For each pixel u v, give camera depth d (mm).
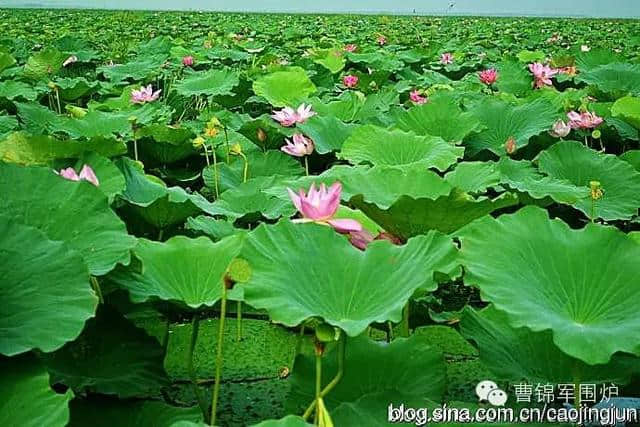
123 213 3121
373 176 3162
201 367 2881
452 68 9945
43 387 1733
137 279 2260
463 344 3109
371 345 2291
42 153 3535
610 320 1931
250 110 7410
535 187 3635
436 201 2432
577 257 2074
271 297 1892
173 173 4977
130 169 3240
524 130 5188
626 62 9133
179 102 7461
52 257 1972
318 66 8656
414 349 2271
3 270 1922
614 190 4098
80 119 5027
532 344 2320
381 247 2111
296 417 1630
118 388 2105
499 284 1950
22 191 2301
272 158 4734
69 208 2305
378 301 1973
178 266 2354
